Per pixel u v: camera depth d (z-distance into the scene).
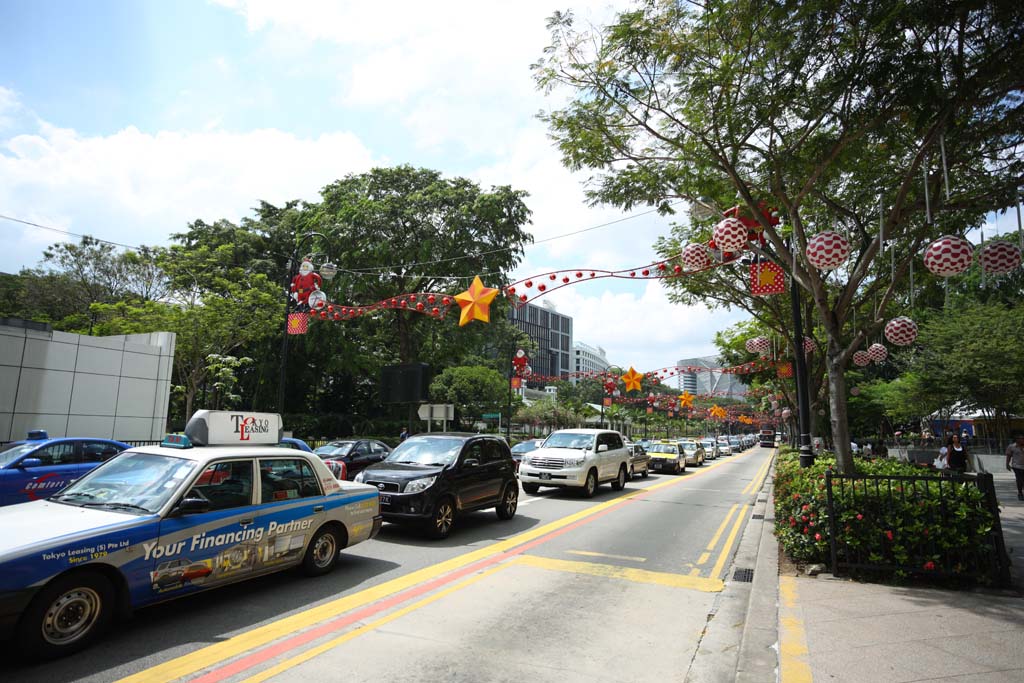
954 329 23.52
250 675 4.23
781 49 7.95
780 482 10.13
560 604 6.14
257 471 6.17
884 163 10.12
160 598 5.07
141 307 27.39
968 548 6.26
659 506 13.89
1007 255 6.88
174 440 6.17
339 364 38.47
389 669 4.39
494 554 8.38
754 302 17.66
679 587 6.94
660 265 12.75
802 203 11.89
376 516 7.66
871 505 6.79
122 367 20.89
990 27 7.17
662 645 5.07
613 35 8.46
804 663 4.23
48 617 4.36
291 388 43.06
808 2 7.30
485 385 42.38
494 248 34.00
